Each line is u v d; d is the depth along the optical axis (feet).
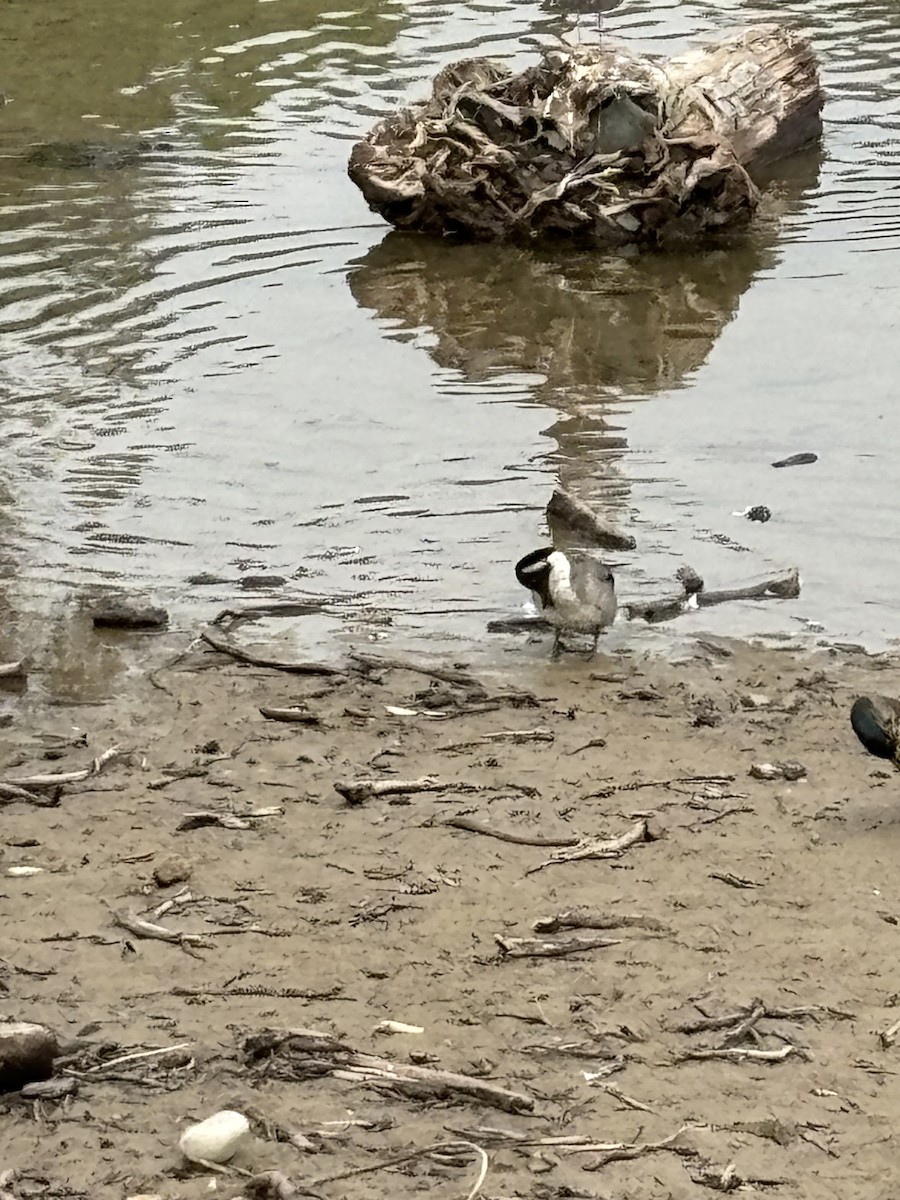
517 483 32.12
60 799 24.76
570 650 27.63
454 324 38.19
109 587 29.37
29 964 22.18
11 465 32.96
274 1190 19.54
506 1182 19.70
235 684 27.02
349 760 25.39
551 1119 20.30
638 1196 19.58
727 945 22.29
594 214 42.04
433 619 28.50
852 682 26.78
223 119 53.83
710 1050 21.02
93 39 63.93
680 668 27.20
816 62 50.01
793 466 32.40
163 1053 20.99
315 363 36.60
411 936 22.50
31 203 46.42
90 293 39.99
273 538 30.68
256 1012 21.54
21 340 37.70
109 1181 19.70
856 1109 20.36
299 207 46.03
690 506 31.30
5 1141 20.10
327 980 21.94
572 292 39.63
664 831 23.95
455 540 30.55
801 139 49.57
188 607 28.86
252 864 23.62
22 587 29.37
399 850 23.77
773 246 42.19
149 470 32.78
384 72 57.77
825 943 22.26
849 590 28.96
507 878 23.30
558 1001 21.62
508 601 28.91
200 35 63.82
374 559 30.07
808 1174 19.76
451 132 43.52
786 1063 20.86
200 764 25.36
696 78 47.29
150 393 35.50
